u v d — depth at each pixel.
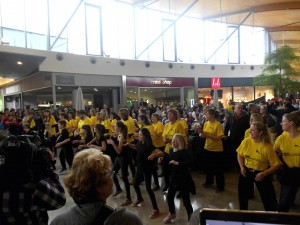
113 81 14.19
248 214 0.78
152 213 3.70
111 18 14.63
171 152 3.47
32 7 11.60
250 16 17.41
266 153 2.94
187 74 16.91
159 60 16.48
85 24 13.61
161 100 16.16
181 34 17.33
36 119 8.55
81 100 11.90
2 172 1.57
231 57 18.88
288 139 2.94
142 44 15.79
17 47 9.92
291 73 14.95
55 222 1.14
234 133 4.90
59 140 6.24
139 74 15.09
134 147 4.65
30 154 1.63
